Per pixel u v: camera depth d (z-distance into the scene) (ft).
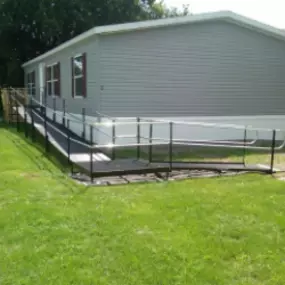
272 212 15.17
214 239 12.55
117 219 14.02
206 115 37.52
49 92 50.78
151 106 35.09
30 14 70.95
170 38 35.09
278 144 37.22
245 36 38.11
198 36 36.17
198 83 36.78
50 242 12.06
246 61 38.52
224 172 22.70
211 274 10.39
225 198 16.87
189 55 36.04
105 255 11.30
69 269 10.45
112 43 33.01
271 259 11.34
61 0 70.59
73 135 35.27
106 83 33.19
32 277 10.07
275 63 39.75
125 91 33.94
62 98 44.04
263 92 39.68
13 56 73.87
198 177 21.45
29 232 12.73
